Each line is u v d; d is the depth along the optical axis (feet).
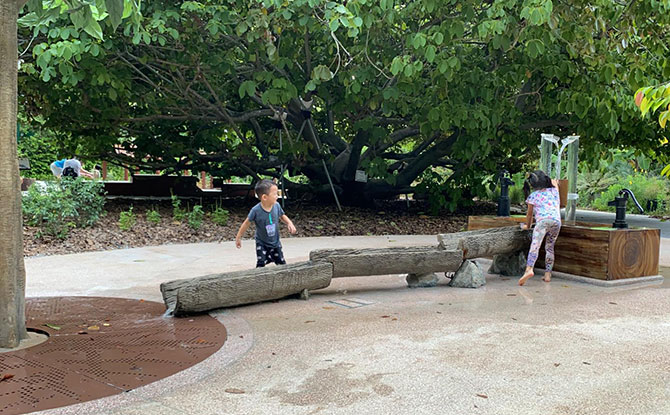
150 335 15.06
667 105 11.86
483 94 38.68
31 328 15.58
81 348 13.79
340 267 20.40
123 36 36.19
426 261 21.39
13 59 13.88
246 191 62.08
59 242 31.94
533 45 30.22
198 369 12.33
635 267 23.72
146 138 53.57
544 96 42.75
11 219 13.79
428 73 41.39
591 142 48.85
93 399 10.61
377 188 54.19
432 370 12.44
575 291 21.76
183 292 16.58
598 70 36.65
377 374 12.16
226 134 59.00
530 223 24.11
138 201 53.26
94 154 54.65
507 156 65.41
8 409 10.06
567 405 10.55
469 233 23.20
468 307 18.79
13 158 13.94
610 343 14.62
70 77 34.86
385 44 38.37
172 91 45.70
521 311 18.24
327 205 54.60
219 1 34.94
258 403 10.53
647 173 82.74
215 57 37.55
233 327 15.98
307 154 48.85
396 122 48.91
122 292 20.93
